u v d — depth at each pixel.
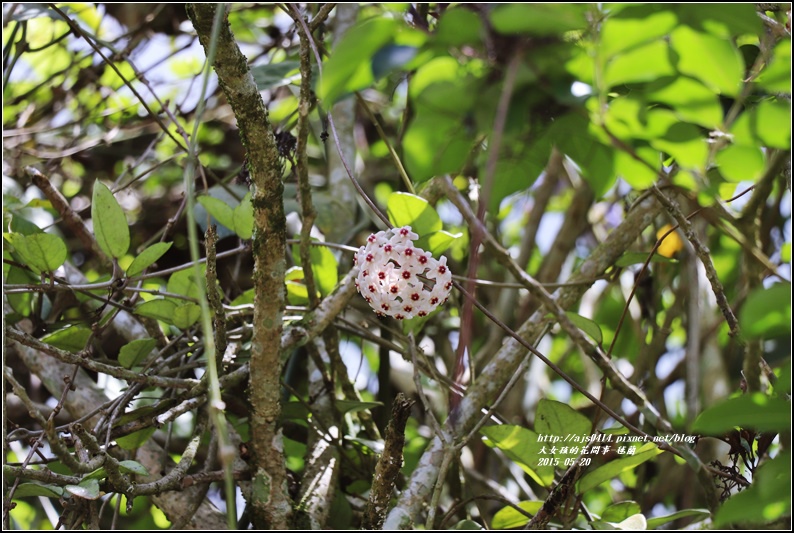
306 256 2.51
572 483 2.40
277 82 2.68
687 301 2.82
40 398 2.80
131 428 2.42
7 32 3.01
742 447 2.41
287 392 2.64
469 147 2.21
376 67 2.14
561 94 2.15
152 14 2.93
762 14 2.33
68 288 2.46
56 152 2.94
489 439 2.48
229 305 2.58
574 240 2.91
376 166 3.33
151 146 2.82
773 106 2.20
